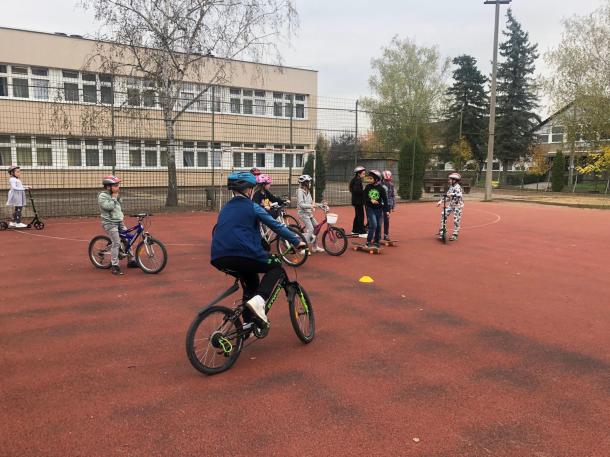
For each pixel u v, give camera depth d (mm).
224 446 3094
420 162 24766
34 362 4375
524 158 43781
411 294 6797
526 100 42375
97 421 3381
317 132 25094
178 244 10695
